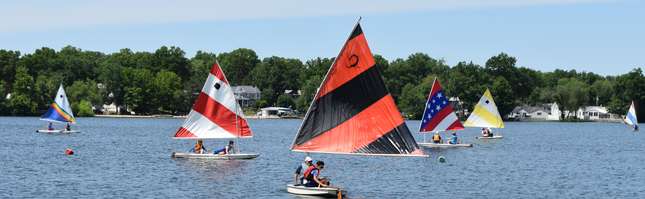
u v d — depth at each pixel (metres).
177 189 86.00
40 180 93.12
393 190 87.75
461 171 109.88
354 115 74.12
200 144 125.56
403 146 73.44
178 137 121.88
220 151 123.88
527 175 106.75
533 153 156.00
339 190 76.44
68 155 131.88
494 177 103.00
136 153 138.38
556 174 109.12
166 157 127.56
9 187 86.50
